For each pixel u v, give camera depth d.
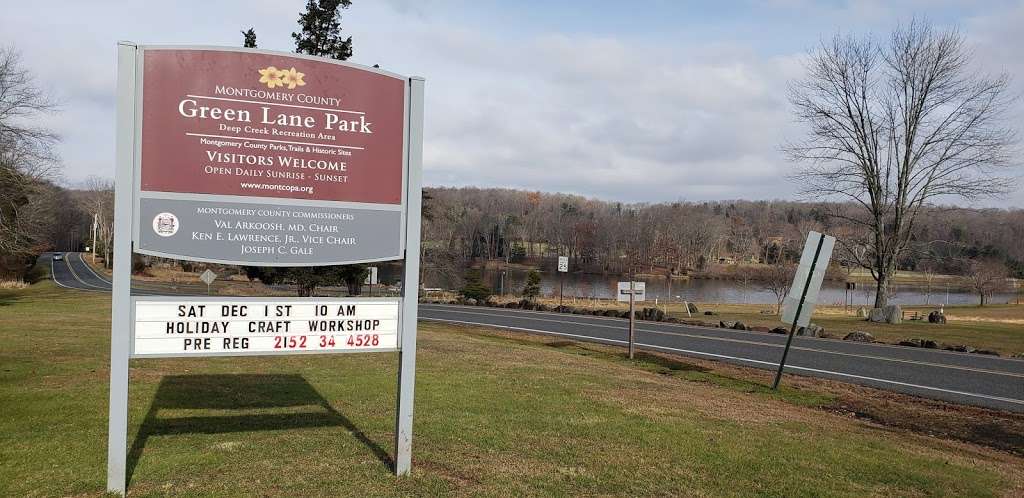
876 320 29.42
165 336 4.57
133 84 4.51
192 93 4.68
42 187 36.56
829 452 6.60
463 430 6.66
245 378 9.21
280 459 5.35
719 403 9.33
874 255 37.75
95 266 88.06
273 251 4.87
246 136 4.79
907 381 12.88
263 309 4.79
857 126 33.62
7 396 7.46
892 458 6.56
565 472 5.40
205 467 5.07
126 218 4.45
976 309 47.97
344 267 23.03
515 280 75.25
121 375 4.41
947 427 9.12
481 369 11.15
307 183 4.95
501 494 4.78
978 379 13.29
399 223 5.21
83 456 5.23
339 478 4.95
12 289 47.09
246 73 4.80
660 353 16.50
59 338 13.64
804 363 15.08
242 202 4.79
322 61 4.98
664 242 95.06
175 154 4.63
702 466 5.80
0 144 29.53
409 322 5.13
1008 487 5.84
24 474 4.77
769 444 6.77
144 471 4.93
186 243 4.65
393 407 7.65
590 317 28.38
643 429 7.07
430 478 5.05
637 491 5.03
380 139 5.14
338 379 9.44
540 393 9.02
